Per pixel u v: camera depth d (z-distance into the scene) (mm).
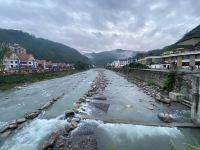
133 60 146125
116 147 13164
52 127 16469
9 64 86312
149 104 25375
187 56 60438
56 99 28703
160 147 13273
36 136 14703
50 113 20812
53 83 52969
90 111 21484
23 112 21766
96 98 29344
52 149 12664
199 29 85688
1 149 12859
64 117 19078
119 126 16750
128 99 28953
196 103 17141
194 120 17469
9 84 44406
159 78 39125
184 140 14227
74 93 34750
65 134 14891
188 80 24859
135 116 19766
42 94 33938
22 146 13211
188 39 76750
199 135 15086
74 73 110312
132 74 77000
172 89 30250
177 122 17750
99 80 59969
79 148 12820
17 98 30219
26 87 43594
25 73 59969
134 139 14367
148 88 39094
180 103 25500
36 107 24109
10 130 15852
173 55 68812
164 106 24031
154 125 16969
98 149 12797
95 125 16922
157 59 93062
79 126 16625
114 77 76625
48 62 135500
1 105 25328
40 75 66375
